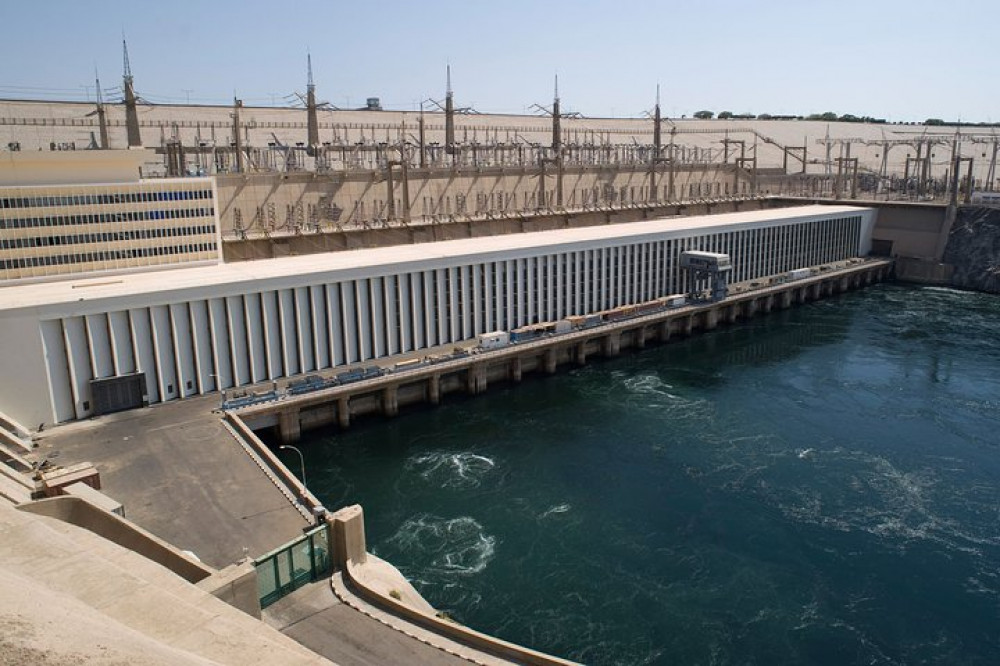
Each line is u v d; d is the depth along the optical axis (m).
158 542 44.25
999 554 63.97
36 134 161.75
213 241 104.00
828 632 54.75
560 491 75.38
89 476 59.06
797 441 87.19
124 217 95.94
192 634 22.52
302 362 94.38
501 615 56.28
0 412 73.12
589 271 126.56
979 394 102.56
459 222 168.62
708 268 137.00
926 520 69.44
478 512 71.25
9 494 48.12
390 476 79.31
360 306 98.50
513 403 101.75
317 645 43.19
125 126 176.50
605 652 52.56
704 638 54.06
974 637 54.16
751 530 67.88
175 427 76.19
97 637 13.20
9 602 13.45
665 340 132.88
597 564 62.72
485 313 113.00
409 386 101.19
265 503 59.44
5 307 72.81
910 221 189.75
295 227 146.62
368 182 162.62
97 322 78.88
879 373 112.25
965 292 175.12
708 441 87.44
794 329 140.75
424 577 60.78
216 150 151.75
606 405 100.19
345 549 51.72
